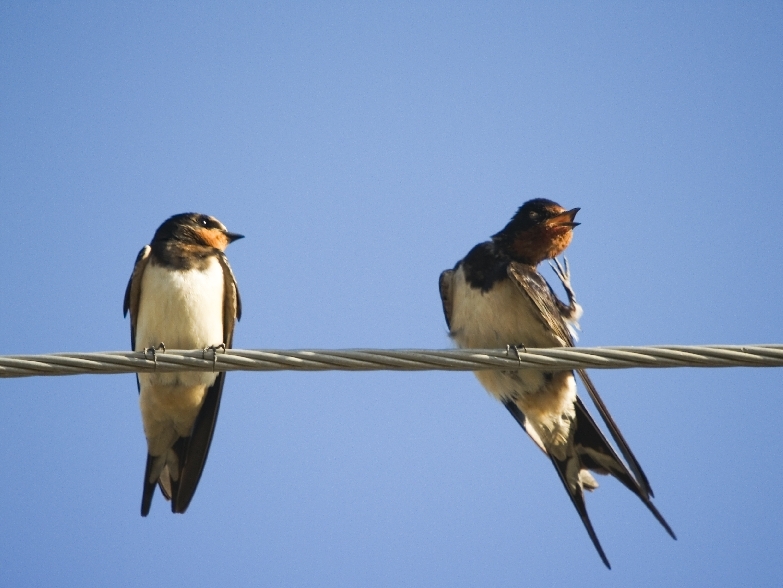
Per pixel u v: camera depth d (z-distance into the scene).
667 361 9.49
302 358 9.65
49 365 9.35
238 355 9.61
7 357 9.30
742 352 9.40
